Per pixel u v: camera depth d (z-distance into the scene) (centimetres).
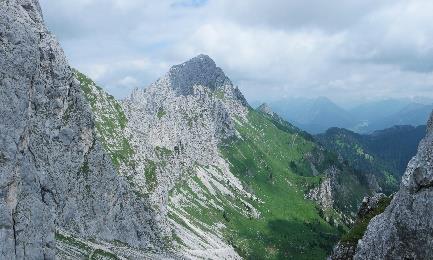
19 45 12631
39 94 18250
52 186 17388
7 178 11144
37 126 17225
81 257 15862
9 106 11825
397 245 4116
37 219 12031
